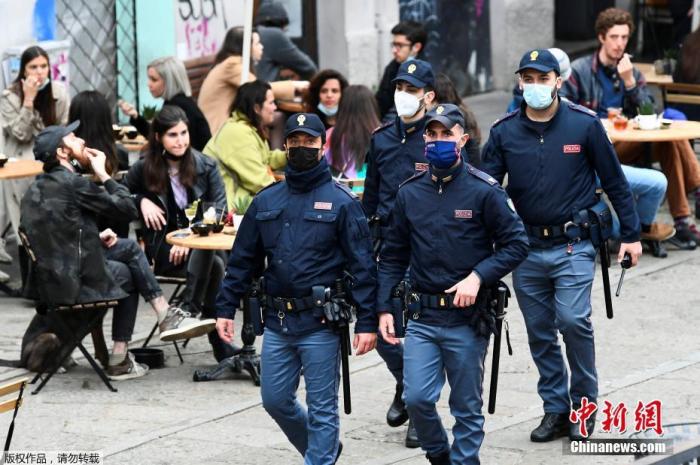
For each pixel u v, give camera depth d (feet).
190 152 62.18
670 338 62.44
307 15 111.45
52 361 57.00
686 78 88.58
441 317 42.24
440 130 41.57
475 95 126.93
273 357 43.37
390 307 43.09
